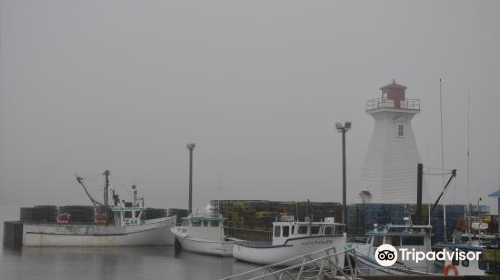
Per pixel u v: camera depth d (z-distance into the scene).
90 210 82.31
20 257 56.34
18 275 45.66
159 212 82.94
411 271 35.72
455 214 52.91
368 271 38.09
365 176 65.38
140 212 68.31
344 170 52.25
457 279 32.94
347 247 41.19
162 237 66.62
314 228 47.06
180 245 63.62
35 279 43.97
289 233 47.50
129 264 51.50
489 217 44.84
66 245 64.81
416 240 38.56
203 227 61.00
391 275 34.03
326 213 63.91
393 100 63.91
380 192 62.78
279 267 47.03
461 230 42.16
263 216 63.22
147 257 56.50
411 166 64.19
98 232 65.12
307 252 45.22
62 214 72.62
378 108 63.69
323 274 33.41
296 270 46.09
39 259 54.91
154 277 44.41
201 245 58.91
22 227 69.56
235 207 68.81
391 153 63.69
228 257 56.59
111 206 70.56
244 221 67.62
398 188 63.34
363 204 56.34
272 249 47.62
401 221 53.22
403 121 64.44
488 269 29.09
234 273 45.88
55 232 65.06
